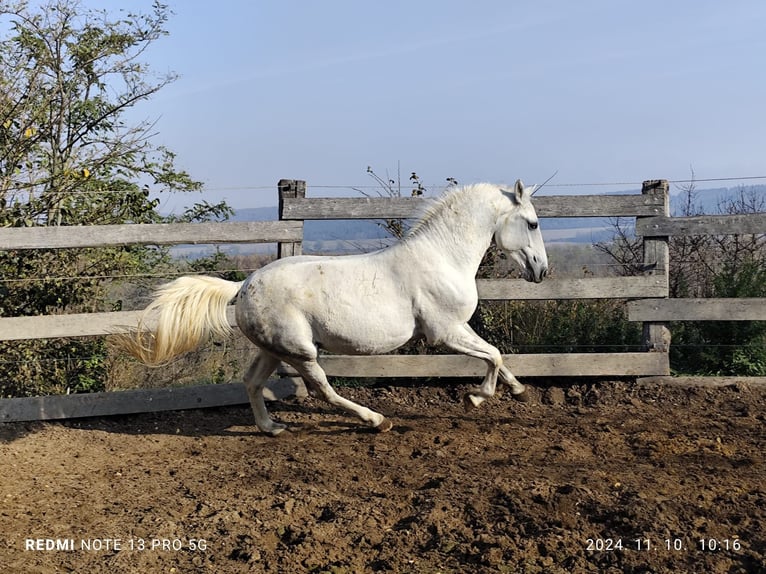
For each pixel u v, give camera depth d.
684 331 8.04
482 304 7.91
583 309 7.98
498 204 6.04
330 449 5.90
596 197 7.22
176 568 3.98
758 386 7.11
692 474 5.03
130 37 10.00
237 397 7.11
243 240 6.98
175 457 5.89
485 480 4.95
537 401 7.13
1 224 8.17
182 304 5.72
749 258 8.54
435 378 7.52
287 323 5.70
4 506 4.87
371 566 3.94
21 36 9.28
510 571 3.80
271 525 4.41
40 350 8.12
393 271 5.84
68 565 4.03
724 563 3.77
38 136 8.82
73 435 6.39
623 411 6.77
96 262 8.45
